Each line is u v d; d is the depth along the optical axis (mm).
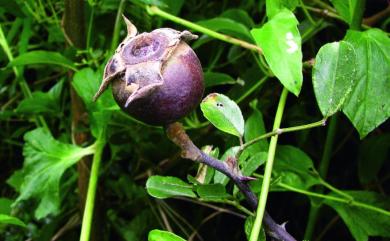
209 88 463
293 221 477
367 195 360
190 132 422
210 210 481
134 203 456
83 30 408
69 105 482
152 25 432
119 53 219
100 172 429
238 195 282
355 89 281
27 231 462
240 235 487
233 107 259
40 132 385
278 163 366
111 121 406
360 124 277
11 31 460
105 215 438
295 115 445
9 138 538
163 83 210
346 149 465
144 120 222
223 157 277
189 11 471
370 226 350
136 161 459
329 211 460
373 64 285
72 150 379
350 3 328
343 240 466
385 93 280
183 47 218
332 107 248
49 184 372
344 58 250
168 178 274
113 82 219
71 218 449
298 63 245
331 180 470
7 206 446
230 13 412
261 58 377
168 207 446
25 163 381
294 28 252
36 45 482
